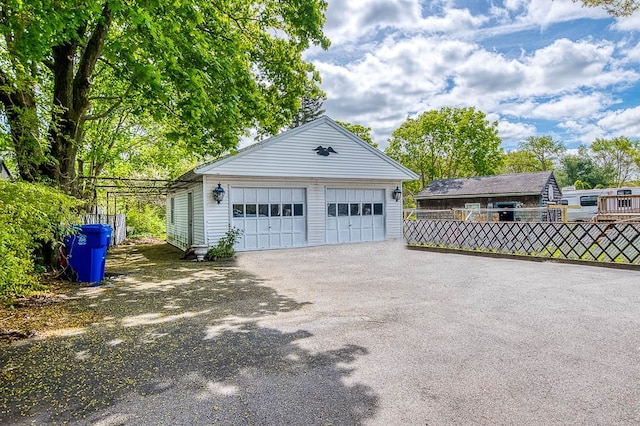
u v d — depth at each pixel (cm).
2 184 428
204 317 494
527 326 435
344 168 1430
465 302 553
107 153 1669
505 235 1083
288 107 1255
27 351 375
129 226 2248
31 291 605
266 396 276
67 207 620
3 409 262
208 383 300
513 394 275
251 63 1154
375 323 454
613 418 241
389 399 269
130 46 703
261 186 1312
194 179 1267
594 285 666
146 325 461
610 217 1630
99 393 285
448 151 3344
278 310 523
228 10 1042
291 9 1084
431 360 338
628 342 378
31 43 614
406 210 1878
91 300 595
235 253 1202
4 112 683
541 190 2198
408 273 816
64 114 812
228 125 809
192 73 682
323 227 1427
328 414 250
